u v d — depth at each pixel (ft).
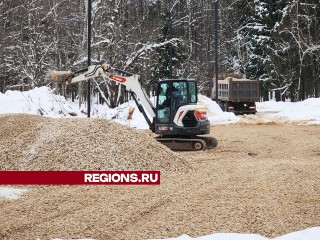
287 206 32.09
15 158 43.04
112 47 112.98
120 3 126.93
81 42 118.01
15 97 85.76
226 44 191.62
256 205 32.32
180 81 60.80
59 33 138.10
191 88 61.67
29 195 35.42
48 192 36.35
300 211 30.89
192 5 206.39
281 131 83.20
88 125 46.57
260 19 170.91
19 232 26.96
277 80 162.40
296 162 49.73
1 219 29.30
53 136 45.03
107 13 117.70
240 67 179.32
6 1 139.54
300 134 78.38
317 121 97.50
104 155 42.93
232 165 48.06
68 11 140.36
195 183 39.45
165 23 156.87
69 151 42.96
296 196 34.86
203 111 61.00
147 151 45.09
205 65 181.57
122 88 120.16
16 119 50.57
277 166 46.83
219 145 65.51
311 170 44.65
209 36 198.39
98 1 114.11
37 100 86.38
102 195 35.32
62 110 86.63
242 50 179.93
